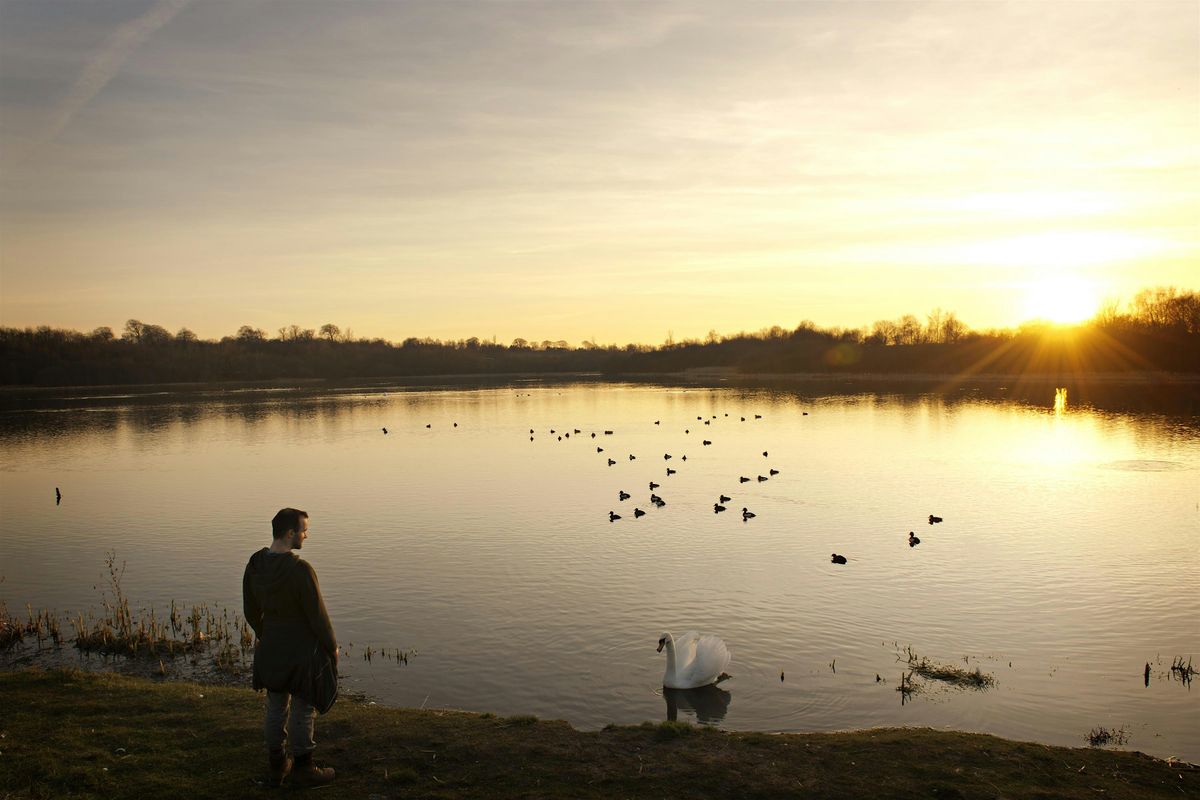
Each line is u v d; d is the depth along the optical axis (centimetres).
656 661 1756
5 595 2364
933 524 3114
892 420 7394
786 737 1066
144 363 18012
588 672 1697
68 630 2025
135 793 860
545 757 960
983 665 1708
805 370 16750
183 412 9894
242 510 3681
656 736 1035
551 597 2236
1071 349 13775
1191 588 2241
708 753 980
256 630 880
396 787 877
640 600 2197
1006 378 13300
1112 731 1384
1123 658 1738
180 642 1891
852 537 2922
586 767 933
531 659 1775
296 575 841
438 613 2109
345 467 5100
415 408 10238
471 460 5366
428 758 955
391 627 2002
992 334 16438
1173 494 3669
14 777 903
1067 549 2697
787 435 6419
